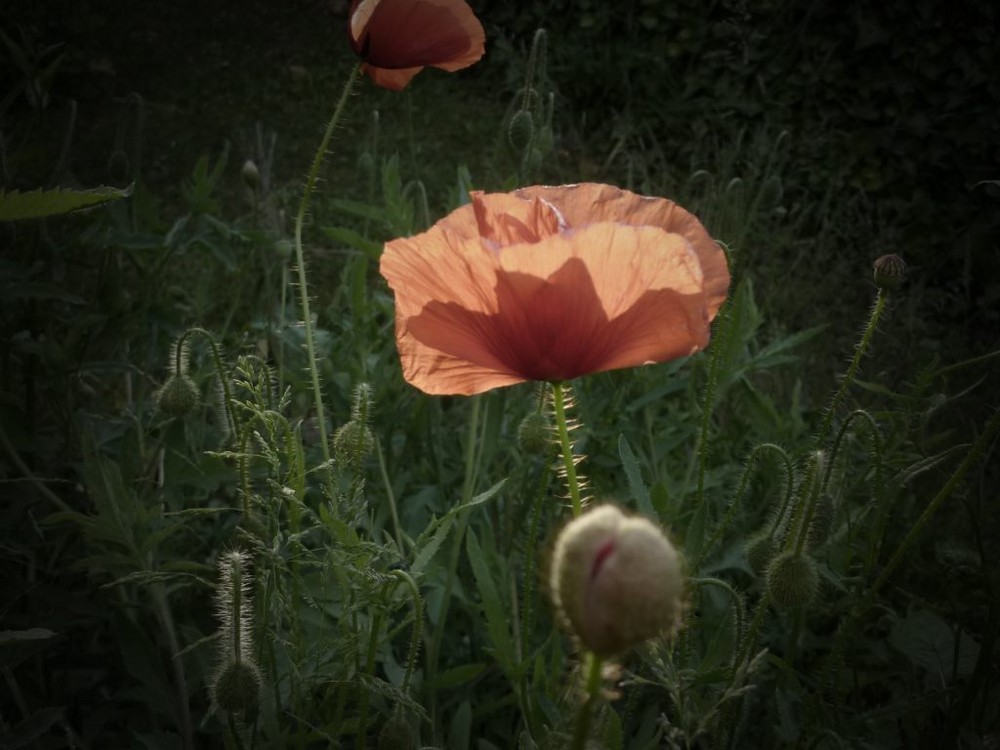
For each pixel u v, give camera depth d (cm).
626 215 18
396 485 34
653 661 22
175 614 31
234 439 29
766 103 84
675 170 82
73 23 88
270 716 25
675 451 41
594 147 86
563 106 91
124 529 25
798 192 80
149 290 33
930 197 78
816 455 22
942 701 28
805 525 22
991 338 68
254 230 36
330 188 76
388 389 36
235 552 22
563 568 13
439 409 36
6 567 30
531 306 16
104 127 82
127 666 26
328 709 26
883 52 81
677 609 15
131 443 29
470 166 82
